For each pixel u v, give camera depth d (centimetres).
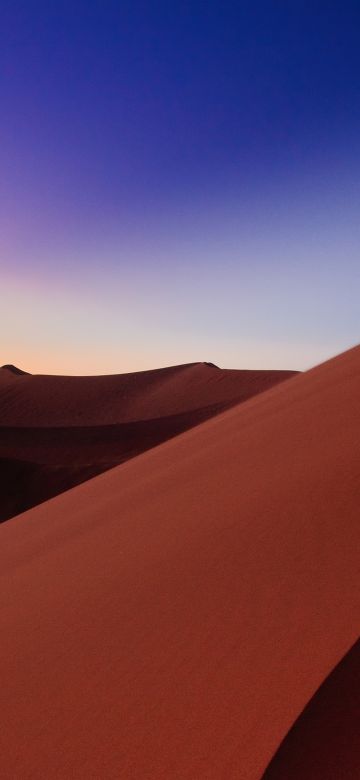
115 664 337
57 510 1096
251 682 265
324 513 407
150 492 800
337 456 527
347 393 805
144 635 354
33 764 282
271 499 492
